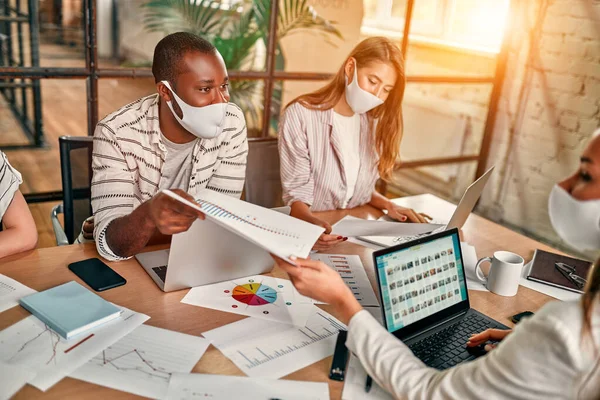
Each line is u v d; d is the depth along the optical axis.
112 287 1.33
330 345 1.18
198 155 1.64
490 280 1.49
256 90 2.72
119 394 0.99
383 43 1.87
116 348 1.11
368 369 1.02
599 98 2.87
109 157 1.56
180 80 1.46
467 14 3.14
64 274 1.37
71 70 2.31
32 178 3.18
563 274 1.61
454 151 3.57
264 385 1.04
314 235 1.17
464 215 1.76
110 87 2.51
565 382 0.79
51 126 4.05
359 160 2.07
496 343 1.20
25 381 1.00
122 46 2.37
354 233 1.71
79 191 1.83
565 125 3.04
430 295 1.27
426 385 0.94
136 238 1.36
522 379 0.81
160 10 2.40
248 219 1.18
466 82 3.28
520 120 3.26
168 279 1.30
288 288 1.39
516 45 3.20
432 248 1.29
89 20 2.27
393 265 1.20
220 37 2.55
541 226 3.25
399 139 2.07
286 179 2.02
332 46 2.84
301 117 2.00
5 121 3.55
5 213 1.46
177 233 1.23
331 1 2.76
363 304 1.37
